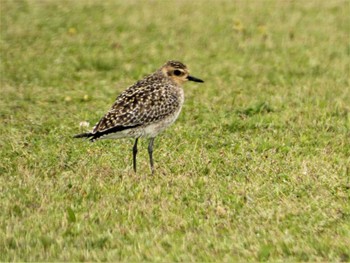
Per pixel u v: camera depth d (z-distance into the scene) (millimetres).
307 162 14391
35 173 14125
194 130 16766
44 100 19875
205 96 19969
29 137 16500
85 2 32719
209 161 14570
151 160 14180
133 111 13625
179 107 14344
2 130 17078
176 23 29156
